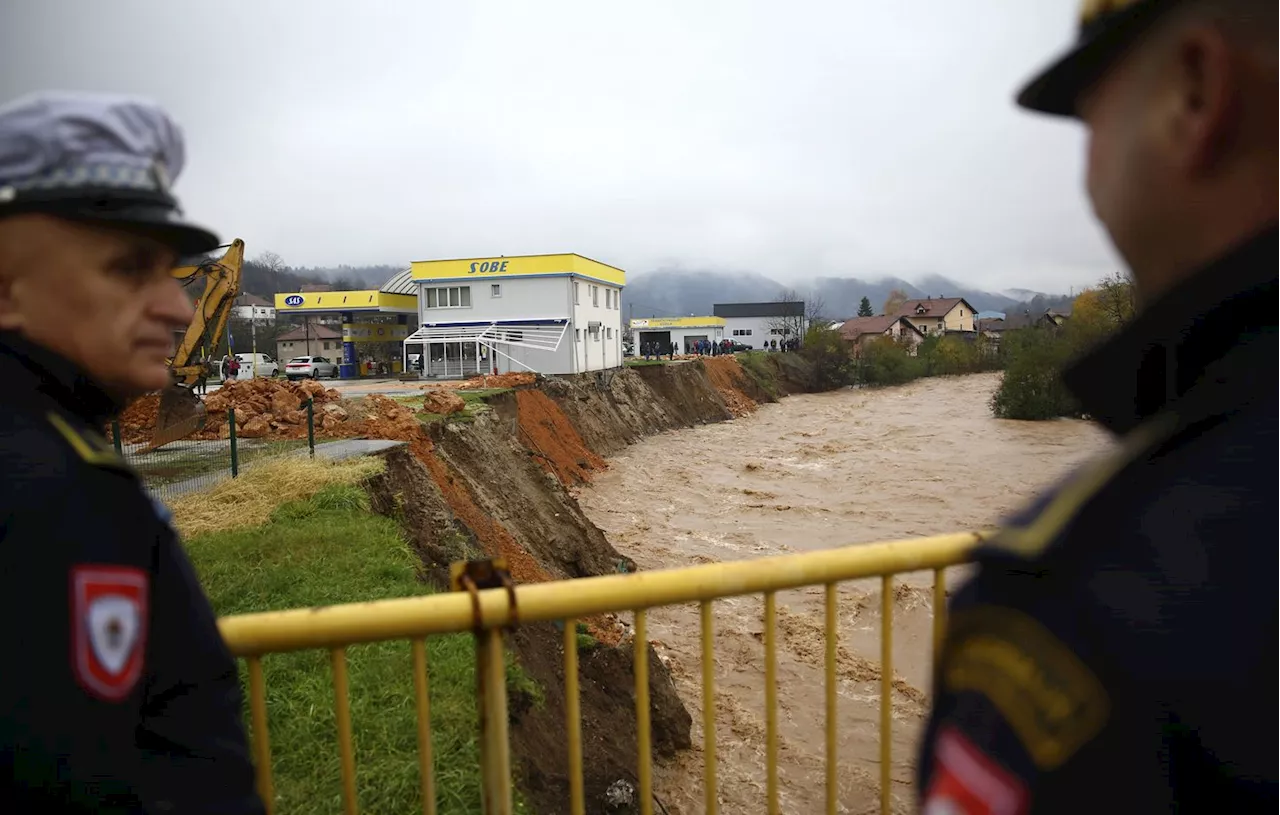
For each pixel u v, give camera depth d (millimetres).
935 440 32875
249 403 15477
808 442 33969
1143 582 713
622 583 2047
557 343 38188
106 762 1316
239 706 1765
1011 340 55250
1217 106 784
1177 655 659
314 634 1937
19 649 1242
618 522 19531
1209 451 750
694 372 45750
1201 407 785
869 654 10945
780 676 10312
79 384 1542
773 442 34250
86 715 1291
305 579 6812
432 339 40031
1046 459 27344
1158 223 874
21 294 1475
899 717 9258
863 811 7441
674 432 37781
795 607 12547
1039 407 37438
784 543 17672
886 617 2340
